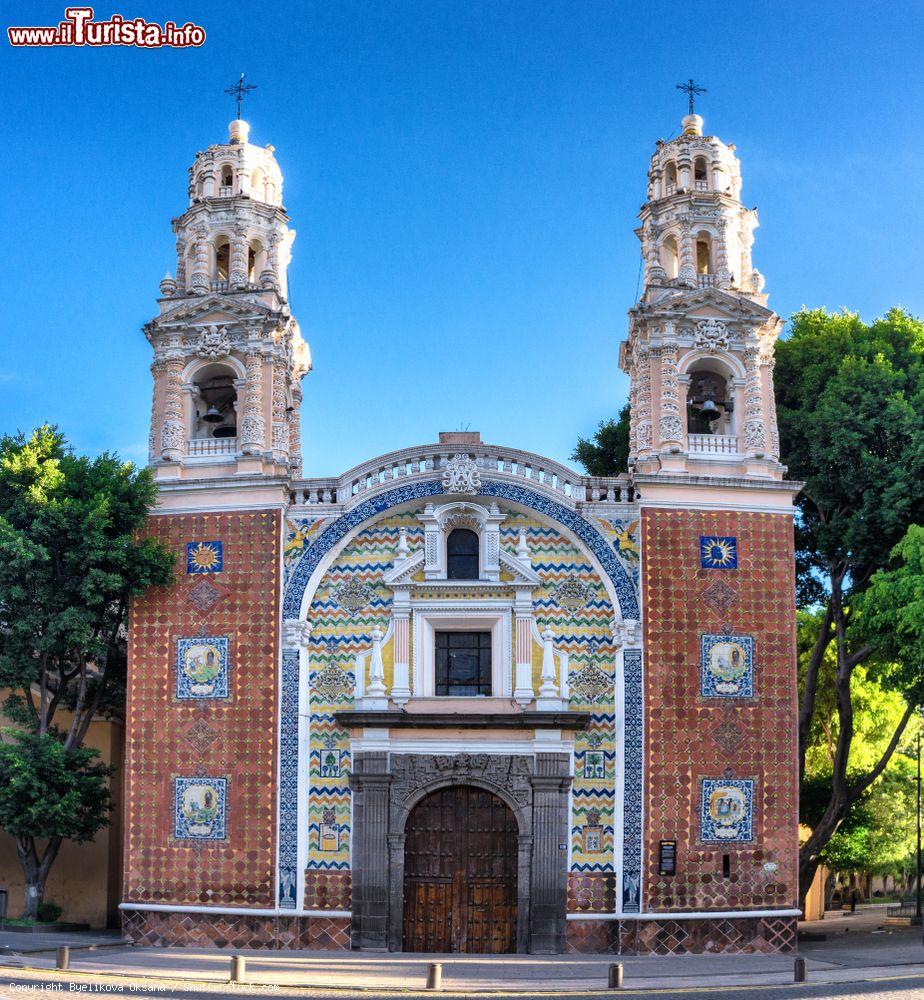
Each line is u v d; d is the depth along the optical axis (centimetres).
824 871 6038
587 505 3719
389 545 3778
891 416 4041
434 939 3506
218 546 3741
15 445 3809
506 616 3688
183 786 3619
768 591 3672
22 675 3641
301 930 3519
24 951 3153
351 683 3678
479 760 3553
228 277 4259
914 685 3753
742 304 3878
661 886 3488
